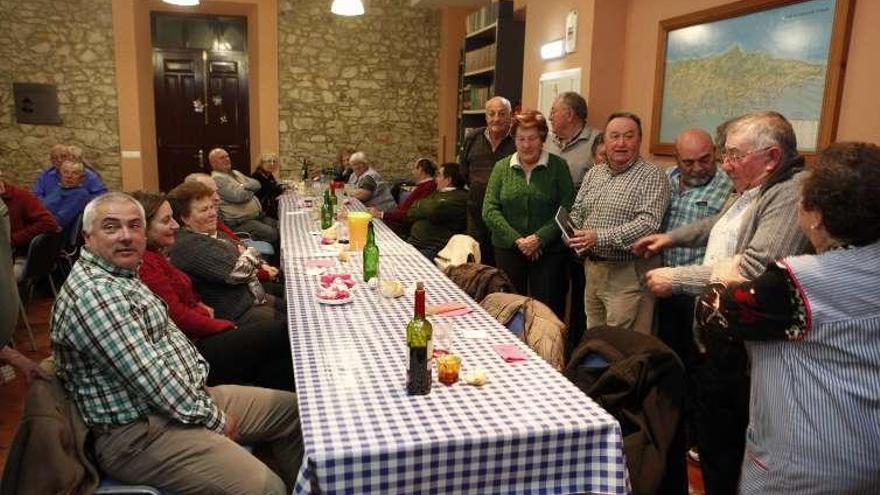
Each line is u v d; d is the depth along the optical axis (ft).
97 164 23.20
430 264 9.66
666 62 11.97
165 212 7.58
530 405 4.88
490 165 12.35
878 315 4.04
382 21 25.62
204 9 24.62
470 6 24.71
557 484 4.61
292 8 24.61
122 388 5.29
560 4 14.76
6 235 7.54
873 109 8.05
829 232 4.17
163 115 25.52
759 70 9.76
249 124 26.45
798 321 4.17
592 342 6.23
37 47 22.06
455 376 5.25
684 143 8.60
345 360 5.63
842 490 4.23
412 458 4.25
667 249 8.53
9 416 9.67
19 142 22.40
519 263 10.56
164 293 7.48
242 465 5.41
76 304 5.15
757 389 4.64
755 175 5.62
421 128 26.86
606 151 8.91
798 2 8.95
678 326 8.93
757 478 4.66
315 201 18.03
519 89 18.48
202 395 5.66
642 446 5.24
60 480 4.72
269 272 11.39
